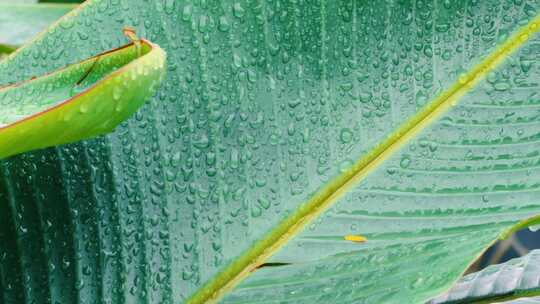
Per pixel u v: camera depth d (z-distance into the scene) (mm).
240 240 1134
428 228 1166
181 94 1125
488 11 1188
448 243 1160
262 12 1139
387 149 1169
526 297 1282
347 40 1163
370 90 1170
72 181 1104
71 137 928
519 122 1185
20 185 1092
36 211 1096
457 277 1140
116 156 1113
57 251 1098
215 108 1133
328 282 1136
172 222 1122
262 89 1145
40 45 1079
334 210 1154
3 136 908
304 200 1150
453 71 1185
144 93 931
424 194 1171
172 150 1125
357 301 1129
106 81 910
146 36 1111
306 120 1156
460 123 1182
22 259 1092
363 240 1151
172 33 1120
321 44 1156
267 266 1136
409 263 1148
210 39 1130
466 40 1188
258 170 1144
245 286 1130
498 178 1182
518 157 1185
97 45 1093
